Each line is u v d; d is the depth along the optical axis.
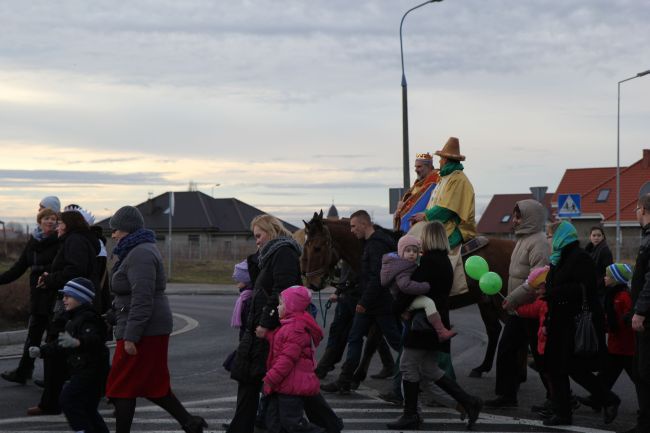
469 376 12.09
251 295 8.28
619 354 9.46
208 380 11.75
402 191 23.34
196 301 27.91
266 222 8.03
